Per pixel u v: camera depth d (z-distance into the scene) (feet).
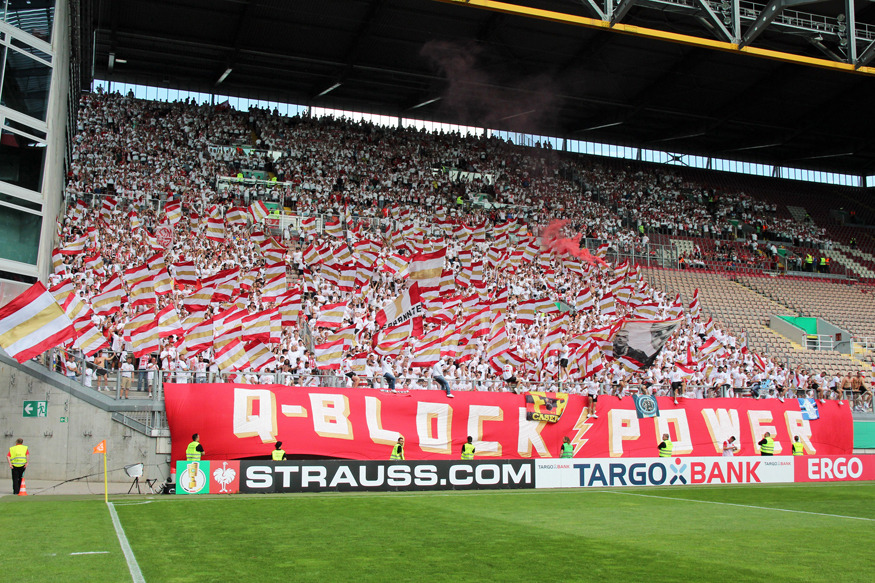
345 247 113.39
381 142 178.29
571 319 125.90
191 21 147.84
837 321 165.37
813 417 116.37
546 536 51.24
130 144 149.59
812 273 184.65
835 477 101.55
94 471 81.00
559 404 100.53
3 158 87.35
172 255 114.52
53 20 93.66
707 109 188.44
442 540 48.75
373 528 53.01
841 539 52.31
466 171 180.45
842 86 172.55
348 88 181.78
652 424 105.91
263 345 84.89
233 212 120.06
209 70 172.55
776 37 149.59
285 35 153.28
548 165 193.67
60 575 36.35
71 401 81.46
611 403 104.12
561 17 123.44
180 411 82.43
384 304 115.24
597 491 82.02
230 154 158.92
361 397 90.48
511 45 156.56
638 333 101.14
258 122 169.17
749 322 158.51
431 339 92.94
